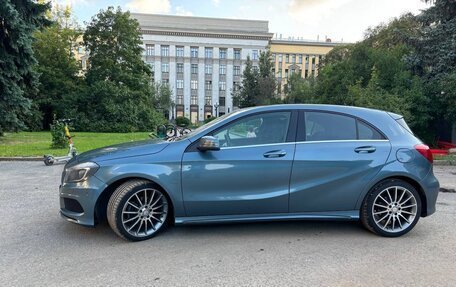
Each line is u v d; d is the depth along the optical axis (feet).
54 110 114.93
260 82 174.29
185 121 158.81
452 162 37.78
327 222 16.21
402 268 11.48
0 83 57.52
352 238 14.20
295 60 293.23
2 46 55.83
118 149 14.21
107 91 112.16
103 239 13.80
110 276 10.72
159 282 10.38
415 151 14.61
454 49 51.21
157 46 248.52
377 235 14.49
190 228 15.08
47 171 29.84
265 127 14.24
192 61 253.44
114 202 13.20
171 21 252.42
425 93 52.42
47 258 12.00
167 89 214.28
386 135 14.70
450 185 25.94
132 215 13.51
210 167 13.48
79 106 114.01
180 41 250.37
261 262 11.82
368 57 63.87
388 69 55.88
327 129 14.47
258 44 255.50
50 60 116.98
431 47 54.24
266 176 13.71
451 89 45.75
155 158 13.44
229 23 256.93
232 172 13.57
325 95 71.15
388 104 48.57
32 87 65.21
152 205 13.76
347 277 10.82
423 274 11.07
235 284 10.31
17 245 13.12
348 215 14.33
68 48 123.75
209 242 13.56
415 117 51.93
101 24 120.47
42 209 17.88
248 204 13.71
